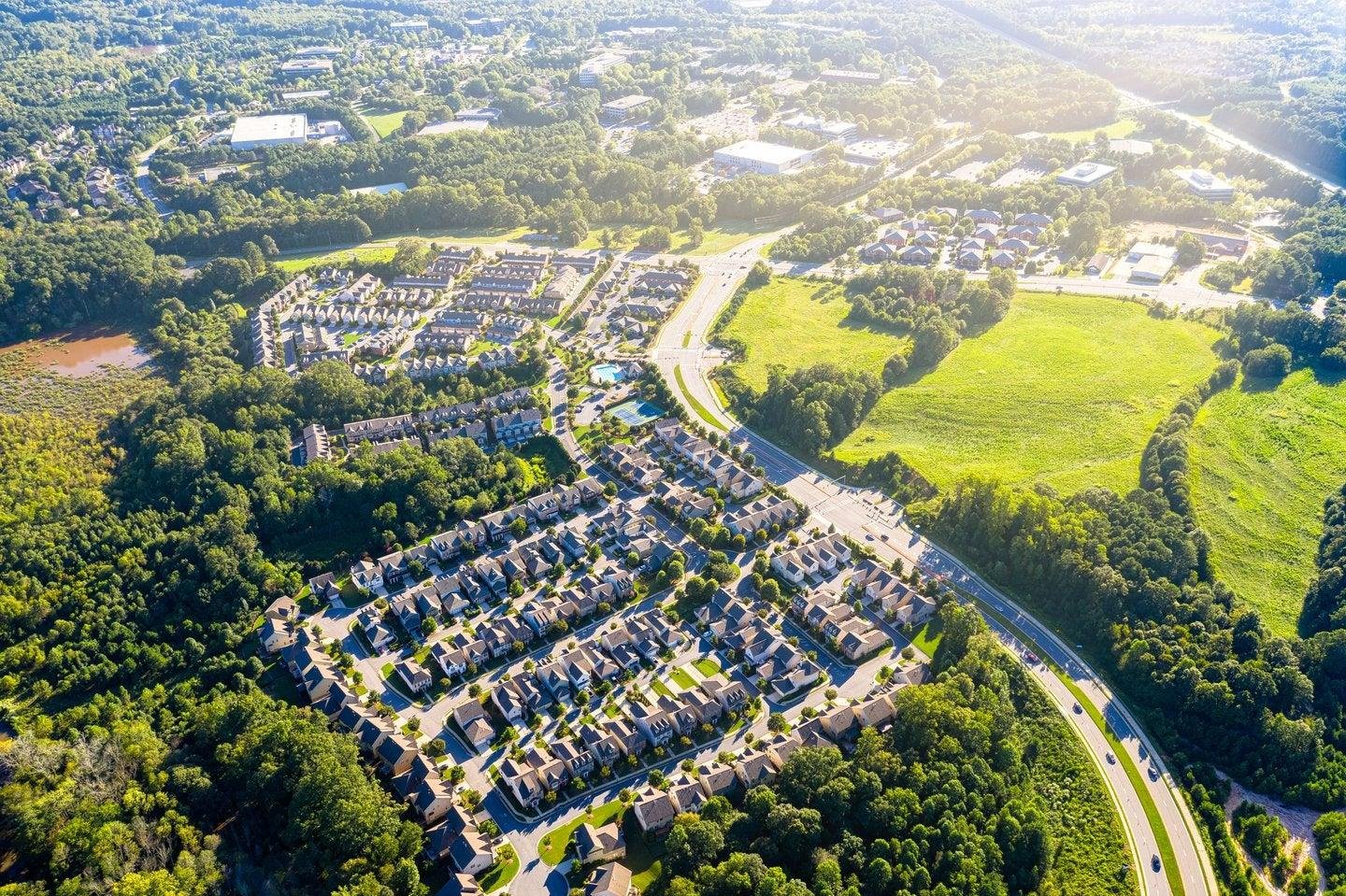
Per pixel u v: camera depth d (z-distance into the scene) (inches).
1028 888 7672.2
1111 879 7844.5
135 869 7347.4
